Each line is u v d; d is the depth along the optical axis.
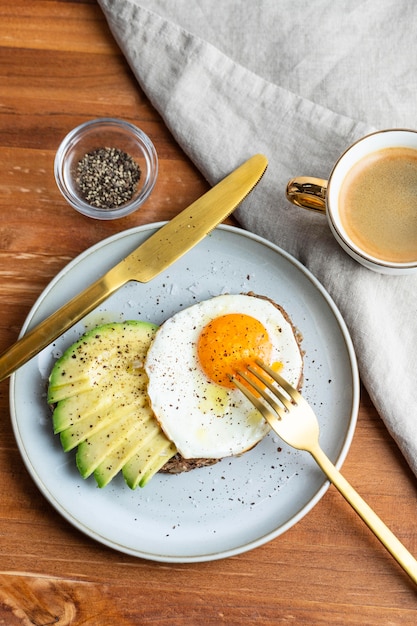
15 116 0.66
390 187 0.60
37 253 0.64
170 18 0.66
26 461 0.59
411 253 0.60
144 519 0.60
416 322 0.62
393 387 0.61
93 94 0.66
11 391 0.59
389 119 0.65
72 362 0.60
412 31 0.66
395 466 0.61
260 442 0.60
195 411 0.59
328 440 0.60
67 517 0.58
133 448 0.59
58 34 0.67
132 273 0.60
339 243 0.62
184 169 0.65
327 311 0.61
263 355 0.59
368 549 0.60
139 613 0.60
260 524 0.59
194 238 0.61
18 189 0.65
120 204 0.65
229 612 0.60
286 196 0.62
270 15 0.66
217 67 0.65
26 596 0.60
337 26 0.66
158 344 0.60
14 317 0.64
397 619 0.60
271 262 0.62
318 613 0.60
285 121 0.64
